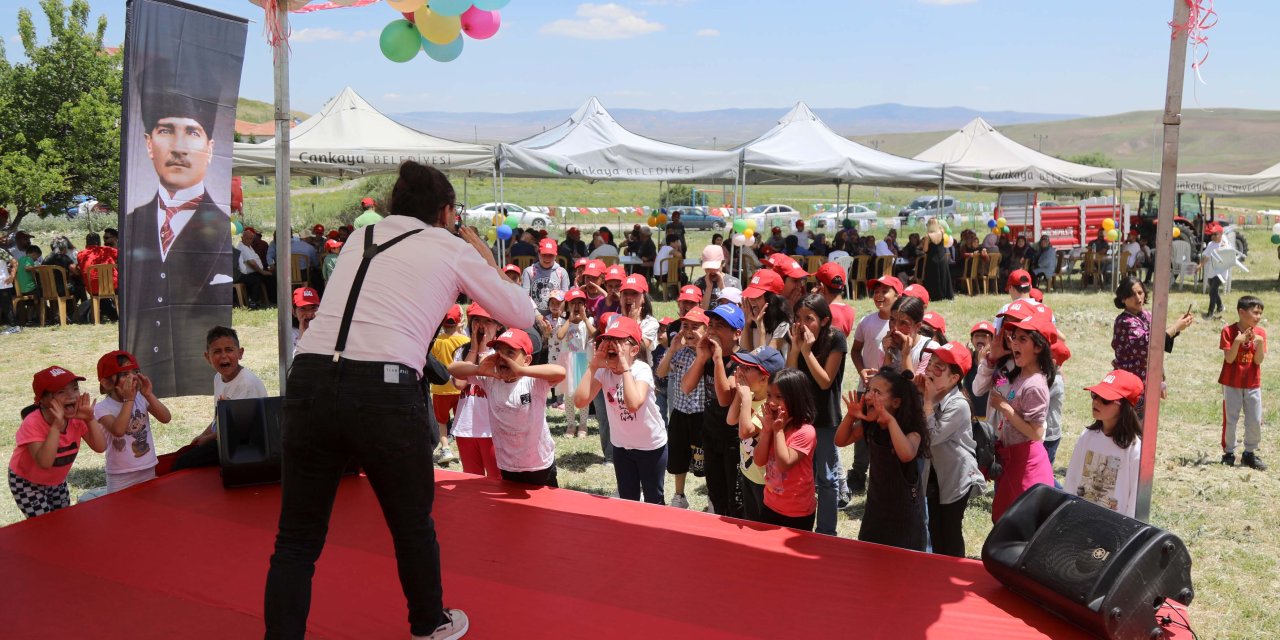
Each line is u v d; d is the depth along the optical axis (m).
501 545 3.63
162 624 2.95
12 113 18.69
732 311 4.81
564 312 7.47
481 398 5.49
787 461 4.12
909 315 5.14
